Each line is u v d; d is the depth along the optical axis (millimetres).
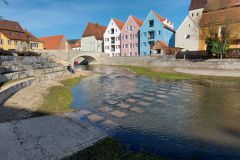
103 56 64562
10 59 28172
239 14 36938
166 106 14148
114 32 73438
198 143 8359
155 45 53594
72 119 10836
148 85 23484
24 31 64750
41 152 6914
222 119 11234
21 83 18688
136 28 65500
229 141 8508
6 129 8773
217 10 40938
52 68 32250
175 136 9055
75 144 7590
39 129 8992
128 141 8500
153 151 7613
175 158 7180
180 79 27188
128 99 16422
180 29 49594
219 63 32531
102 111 12953
